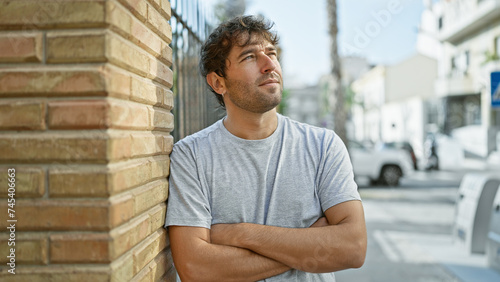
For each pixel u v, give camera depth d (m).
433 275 4.57
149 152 1.27
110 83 1.01
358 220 1.51
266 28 1.53
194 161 1.53
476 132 22.92
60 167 1.02
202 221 1.45
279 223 1.52
